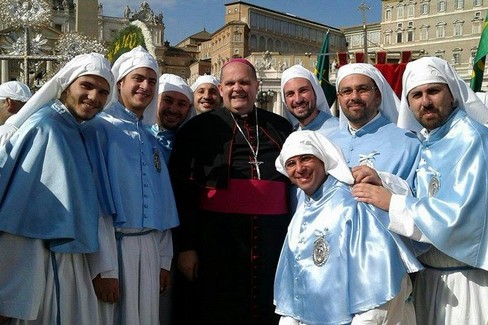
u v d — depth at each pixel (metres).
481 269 3.22
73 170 3.52
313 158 3.37
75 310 3.60
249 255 4.28
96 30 20.27
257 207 4.30
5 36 13.66
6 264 3.39
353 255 3.12
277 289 3.54
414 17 59.97
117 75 4.26
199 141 4.50
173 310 4.61
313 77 4.95
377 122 4.14
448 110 3.43
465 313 3.23
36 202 3.41
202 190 4.41
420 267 3.11
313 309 3.20
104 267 3.65
